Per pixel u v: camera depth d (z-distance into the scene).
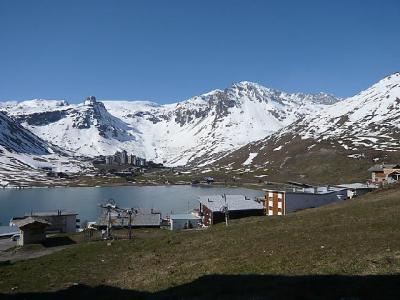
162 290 35.94
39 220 94.69
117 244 64.44
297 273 33.06
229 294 30.34
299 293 27.09
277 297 26.98
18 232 115.69
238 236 56.22
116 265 50.88
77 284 42.94
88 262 53.91
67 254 60.75
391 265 30.86
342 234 45.66
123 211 131.12
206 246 53.44
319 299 25.75
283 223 61.00
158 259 50.66
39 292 41.25
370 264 31.89
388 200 65.31
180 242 59.25
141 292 36.78
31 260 60.38
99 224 120.62
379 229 45.22
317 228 52.06
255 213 120.75
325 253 38.03
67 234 102.75
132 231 108.88
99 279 44.81
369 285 26.70
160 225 125.06
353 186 151.50
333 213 61.47
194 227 122.62
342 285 27.64
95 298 37.22
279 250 42.94
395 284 26.27
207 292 31.97
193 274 39.75
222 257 45.06
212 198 133.25
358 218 54.12
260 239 51.22
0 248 92.94
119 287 40.06
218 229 66.50
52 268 52.19
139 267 47.97
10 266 56.19
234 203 125.19
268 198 127.38
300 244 44.09
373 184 162.25
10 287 44.00
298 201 120.19
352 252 36.72
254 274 35.38
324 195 122.12
